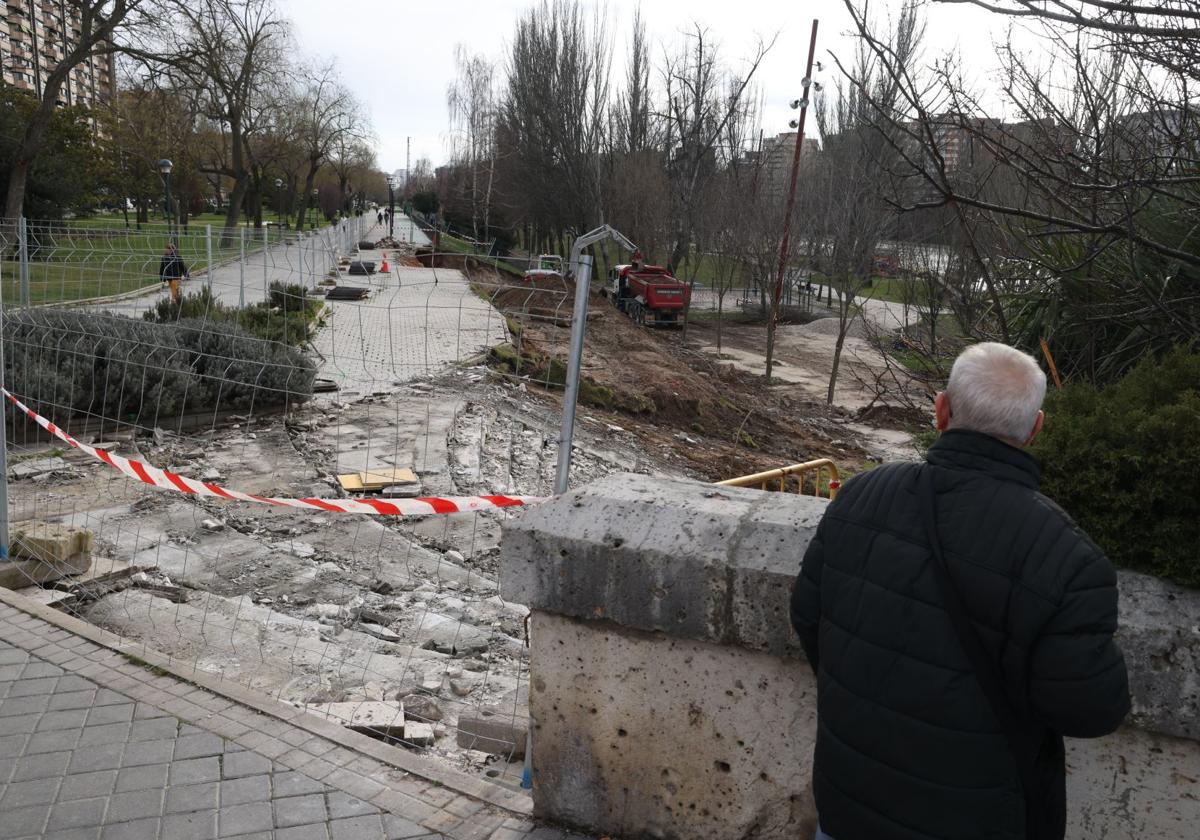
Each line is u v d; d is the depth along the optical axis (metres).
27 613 4.84
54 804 3.29
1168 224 4.15
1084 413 2.66
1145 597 2.20
